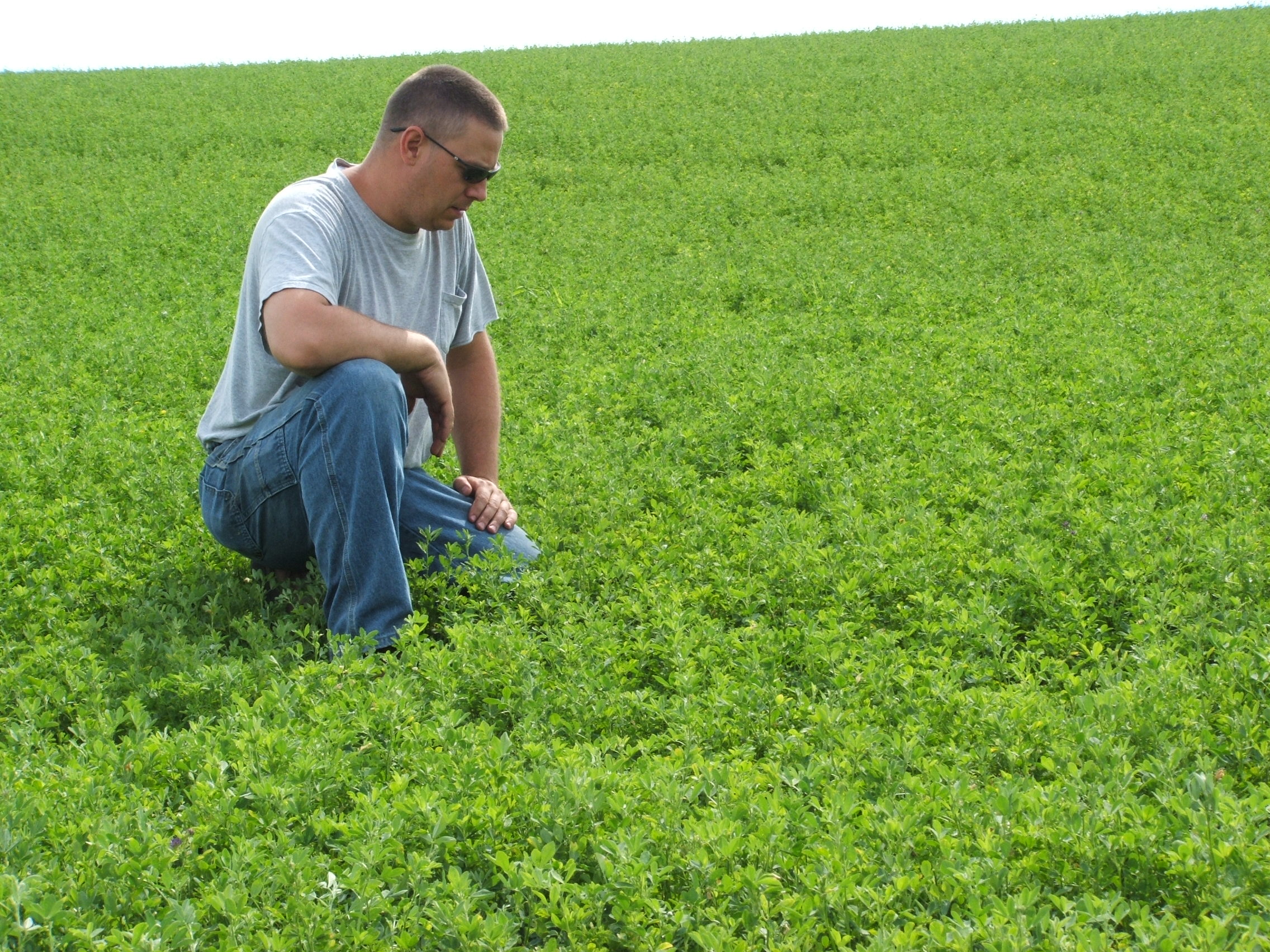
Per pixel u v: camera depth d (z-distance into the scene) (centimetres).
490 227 1582
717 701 335
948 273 1172
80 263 1407
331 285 395
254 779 295
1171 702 323
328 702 344
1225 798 266
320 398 383
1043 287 1081
